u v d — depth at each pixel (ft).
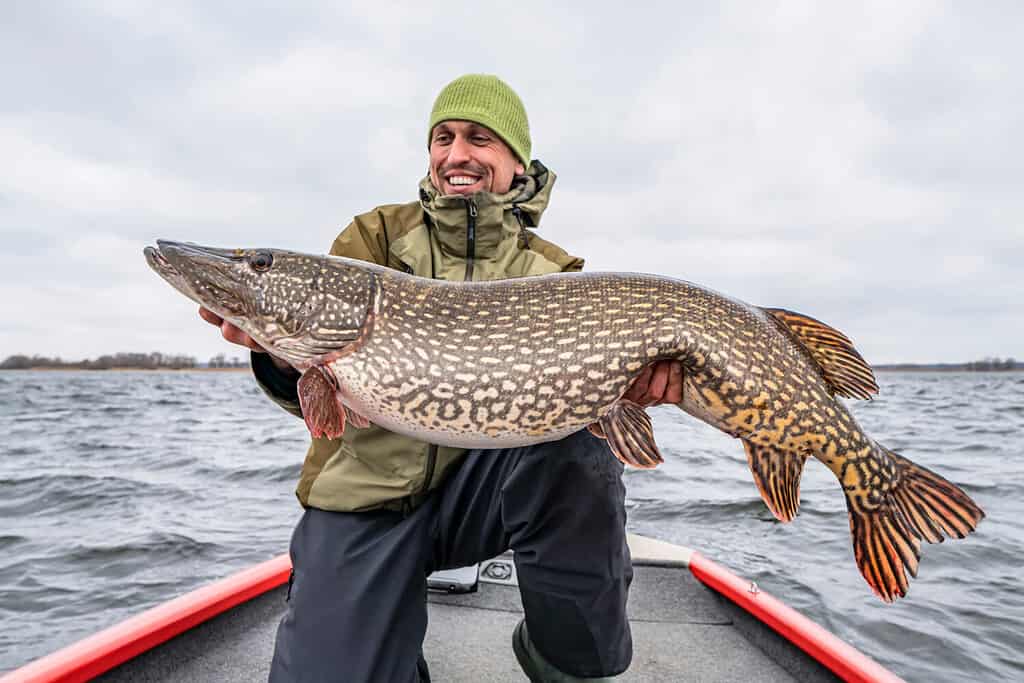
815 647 3.54
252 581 4.07
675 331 2.92
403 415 3.05
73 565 8.00
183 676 3.51
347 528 3.04
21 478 13.70
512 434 2.98
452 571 4.90
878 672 3.18
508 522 2.97
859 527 3.10
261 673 3.57
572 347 2.95
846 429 3.03
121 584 7.38
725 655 3.98
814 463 15.52
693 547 8.28
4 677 2.82
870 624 6.07
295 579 3.00
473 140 3.73
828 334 3.09
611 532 2.87
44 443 19.99
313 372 3.11
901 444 19.16
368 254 3.51
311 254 3.25
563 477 2.82
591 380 2.95
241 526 9.77
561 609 2.87
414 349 3.02
